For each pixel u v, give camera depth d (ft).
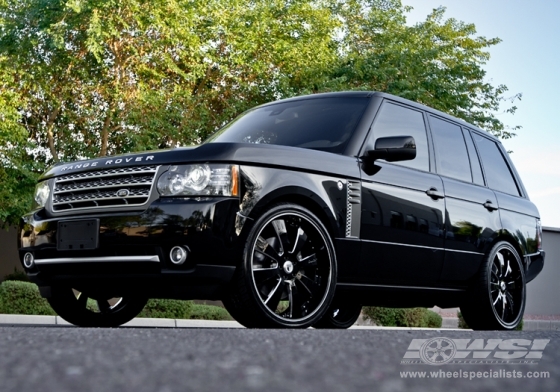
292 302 14.11
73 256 14.24
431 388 5.22
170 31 53.42
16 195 51.96
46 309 33.09
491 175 20.61
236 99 60.70
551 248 67.87
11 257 63.67
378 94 17.43
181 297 13.55
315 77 62.69
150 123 53.83
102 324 17.54
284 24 64.95
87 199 14.29
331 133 16.42
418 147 17.89
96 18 48.83
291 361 6.41
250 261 13.33
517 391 5.23
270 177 13.70
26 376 5.31
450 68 69.00
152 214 13.33
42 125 56.65
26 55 51.03
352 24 80.79
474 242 18.53
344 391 4.97
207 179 13.25
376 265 15.66
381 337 9.10
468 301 19.03
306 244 14.51
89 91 54.03
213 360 6.40
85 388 4.85
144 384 5.06
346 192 15.03
